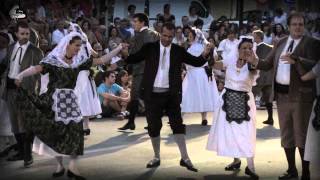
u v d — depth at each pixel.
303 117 5.95
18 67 6.83
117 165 6.85
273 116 10.76
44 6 13.45
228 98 6.18
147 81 6.47
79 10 14.16
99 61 6.31
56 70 6.04
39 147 6.11
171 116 6.50
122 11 15.62
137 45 8.57
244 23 16.23
